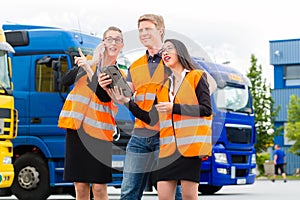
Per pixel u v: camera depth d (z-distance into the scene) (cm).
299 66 5609
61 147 1529
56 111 1528
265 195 2041
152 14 718
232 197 1892
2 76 1370
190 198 713
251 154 1942
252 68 4253
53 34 1542
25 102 1546
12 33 1562
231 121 1875
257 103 4256
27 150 1573
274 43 5644
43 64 1540
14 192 1558
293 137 4812
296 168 5328
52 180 1534
